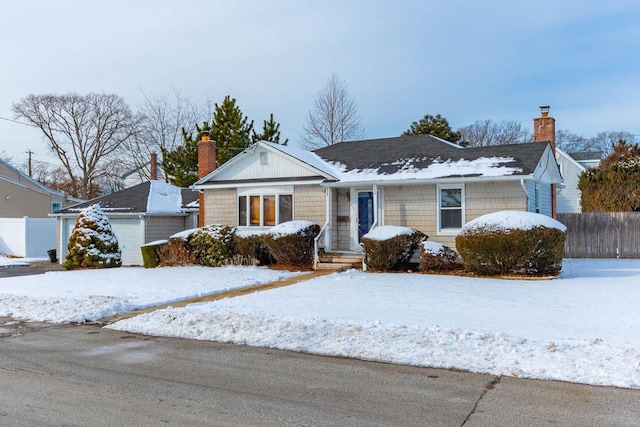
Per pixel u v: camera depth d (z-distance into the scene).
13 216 36.22
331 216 19.89
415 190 18.77
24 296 13.16
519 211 15.80
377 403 5.62
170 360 7.46
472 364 6.92
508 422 5.05
